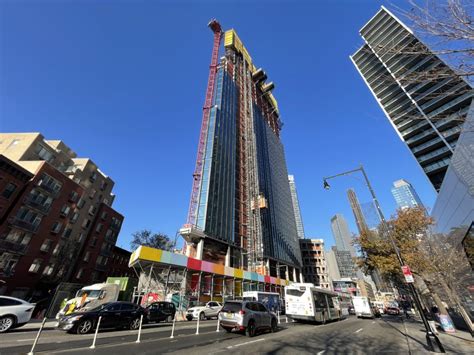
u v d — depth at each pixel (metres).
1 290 28.55
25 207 31.98
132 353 8.11
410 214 22.17
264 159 81.88
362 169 16.45
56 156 41.38
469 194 16.00
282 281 53.25
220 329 14.81
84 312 12.71
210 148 57.19
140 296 27.80
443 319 17.80
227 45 92.31
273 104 119.31
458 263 18.23
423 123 49.22
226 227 50.22
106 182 51.94
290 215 87.12
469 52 3.98
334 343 10.98
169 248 51.66
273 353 8.55
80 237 43.16
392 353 9.36
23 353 7.68
